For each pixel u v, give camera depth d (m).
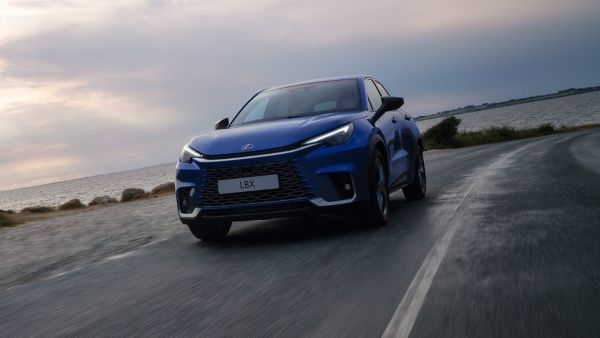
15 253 6.94
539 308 2.76
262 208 5.16
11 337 3.15
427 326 2.64
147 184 90.19
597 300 2.81
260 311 3.15
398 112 7.34
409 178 7.21
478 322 2.63
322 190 5.14
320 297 3.32
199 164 5.33
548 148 19.48
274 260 4.55
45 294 4.19
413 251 4.34
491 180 9.41
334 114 5.75
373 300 3.15
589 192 6.73
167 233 7.11
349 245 4.84
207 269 4.49
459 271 3.61
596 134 31.91
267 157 5.12
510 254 3.94
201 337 2.80
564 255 3.78
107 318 3.33
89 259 5.72
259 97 6.73
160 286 4.05
